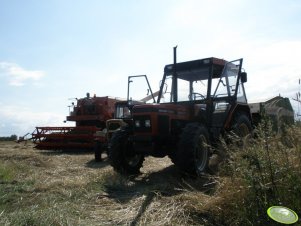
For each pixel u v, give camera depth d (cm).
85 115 1527
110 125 945
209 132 692
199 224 386
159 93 798
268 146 407
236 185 396
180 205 432
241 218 367
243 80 805
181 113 690
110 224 384
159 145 659
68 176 683
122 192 541
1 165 721
